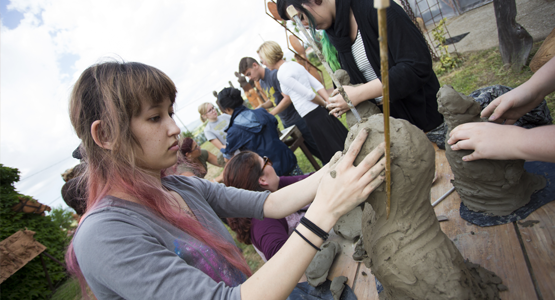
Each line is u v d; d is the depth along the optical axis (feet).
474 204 3.65
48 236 18.56
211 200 3.48
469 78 11.98
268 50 9.85
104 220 2.11
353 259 4.09
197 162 11.87
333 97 5.22
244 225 5.34
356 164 2.50
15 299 15.92
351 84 5.94
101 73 2.25
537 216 3.18
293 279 2.25
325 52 6.97
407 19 4.61
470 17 18.57
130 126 2.33
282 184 6.21
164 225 2.44
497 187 3.36
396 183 2.55
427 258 2.60
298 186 3.35
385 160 2.21
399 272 2.71
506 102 3.22
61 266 18.02
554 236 2.90
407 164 2.49
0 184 18.17
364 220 3.24
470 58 13.61
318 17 4.95
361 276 3.77
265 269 2.26
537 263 2.77
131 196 2.42
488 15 16.93
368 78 5.69
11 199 17.92
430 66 4.65
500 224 3.36
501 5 10.11
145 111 2.35
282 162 8.66
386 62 1.56
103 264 1.97
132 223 2.20
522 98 3.13
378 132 2.48
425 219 2.69
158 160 2.55
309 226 2.33
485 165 3.26
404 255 2.67
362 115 5.26
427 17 21.90
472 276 2.77
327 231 2.35
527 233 3.09
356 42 5.25
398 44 4.56
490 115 3.51
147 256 2.01
